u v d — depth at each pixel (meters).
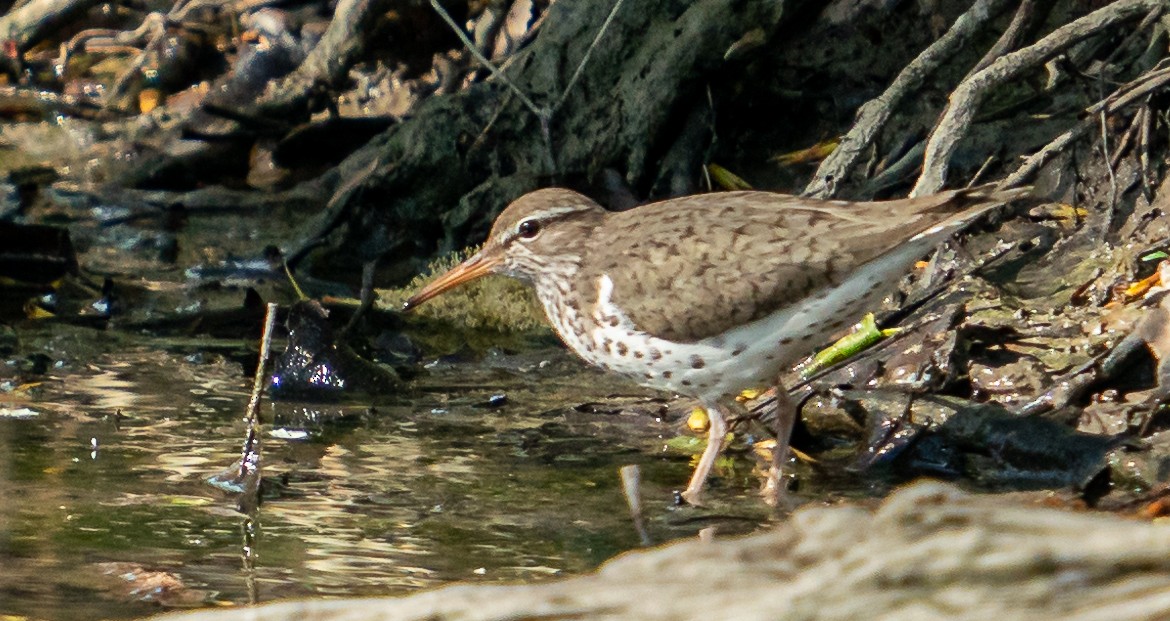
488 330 15.58
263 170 20.69
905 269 10.28
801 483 10.81
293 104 21.00
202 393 13.04
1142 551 5.86
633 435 12.05
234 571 8.80
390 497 10.32
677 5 17.66
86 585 8.54
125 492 10.30
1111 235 13.23
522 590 6.74
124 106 22.08
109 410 12.41
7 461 10.92
